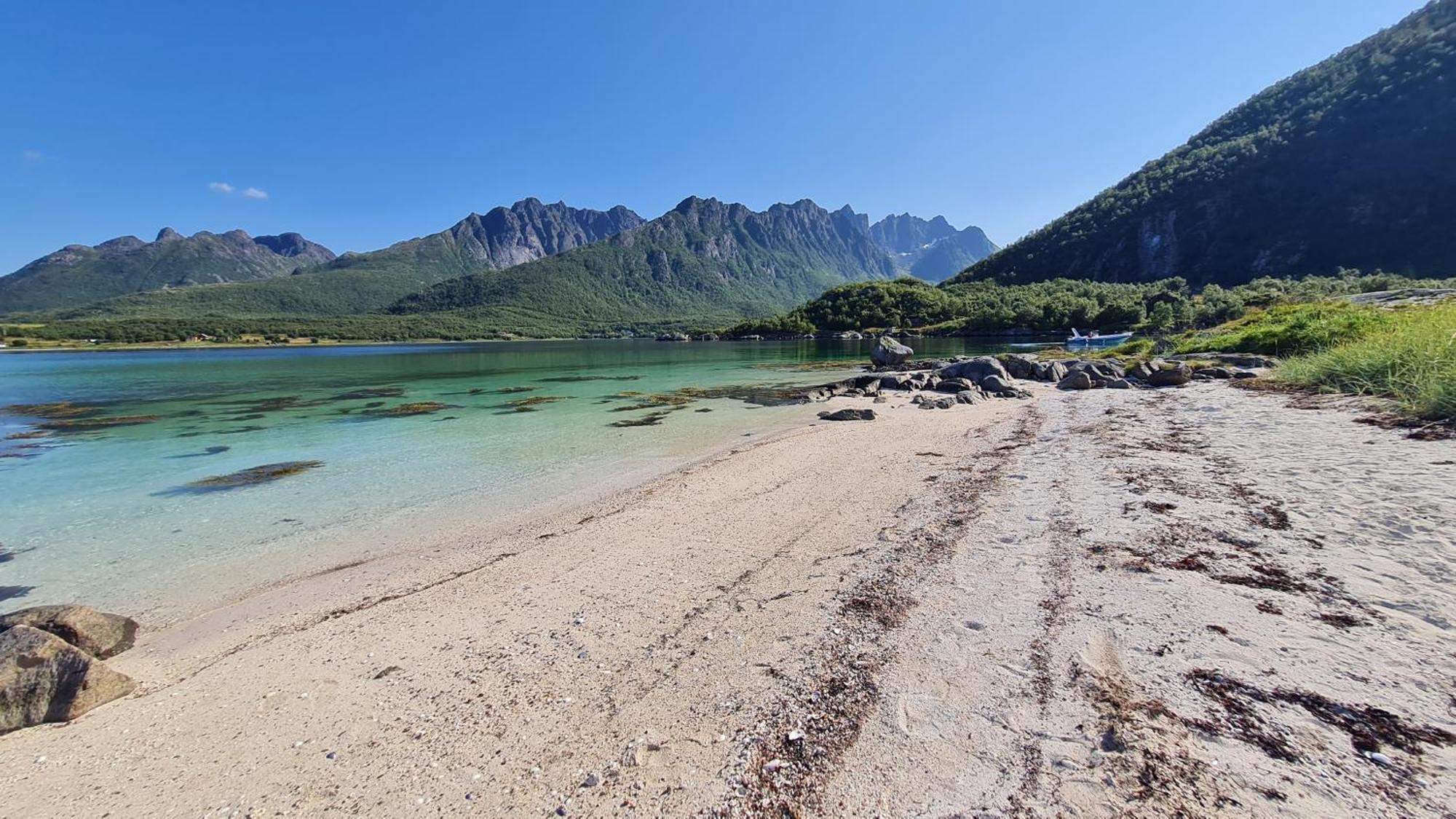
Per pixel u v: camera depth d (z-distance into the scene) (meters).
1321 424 12.68
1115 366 30.50
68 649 5.93
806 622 6.48
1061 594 6.45
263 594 8.64
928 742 4.39
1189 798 3.61
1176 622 5.58
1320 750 3.83
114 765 4.91
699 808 4.02
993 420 20.23
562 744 4.79
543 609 7.45
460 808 4.20
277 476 15.46
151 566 9.76
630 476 15.00
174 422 25.17
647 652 6.15
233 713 5.60
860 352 82.31
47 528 11.60
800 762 4.34
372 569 9.43
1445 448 9.46
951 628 6.00
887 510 10.45
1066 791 3.79
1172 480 10.15
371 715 5.41
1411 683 4.31
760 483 13.30
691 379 44.09
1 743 5.23
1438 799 3.37
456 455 17.92
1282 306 43.66
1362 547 6.52
